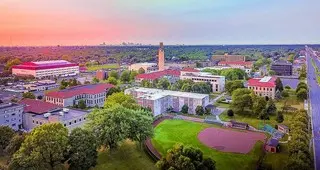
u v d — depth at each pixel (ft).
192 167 252.62
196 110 557.33
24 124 451.94
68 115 431.84
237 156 353.10
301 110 457.68
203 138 418.10
